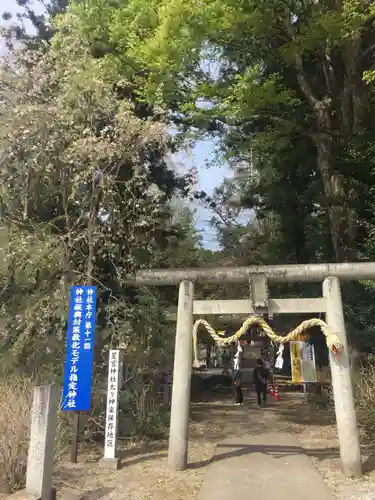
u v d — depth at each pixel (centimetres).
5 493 525
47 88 857
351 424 641
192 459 733
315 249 1692
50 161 827
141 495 557
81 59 866
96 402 834
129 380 925
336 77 1323
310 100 1288
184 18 912
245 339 1928
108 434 696
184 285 733
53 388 509
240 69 1283
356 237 1245
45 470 485
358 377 897
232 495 551
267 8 1007
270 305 702
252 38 1132
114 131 834
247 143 1457
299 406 1412
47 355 838
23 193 865
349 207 1245
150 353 956
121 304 889
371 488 570
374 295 1150
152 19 993
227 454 763
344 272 697
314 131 1301
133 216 899
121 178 906
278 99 1054
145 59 961
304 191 1675
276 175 1698
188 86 1153
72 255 856
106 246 855
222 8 927
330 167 1273
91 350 703
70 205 908
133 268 893
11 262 834
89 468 674
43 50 1027
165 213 1088
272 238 1933
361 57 1210
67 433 752
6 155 819
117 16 1028
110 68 972
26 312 827
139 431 864
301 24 1102
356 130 1259
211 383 2092
